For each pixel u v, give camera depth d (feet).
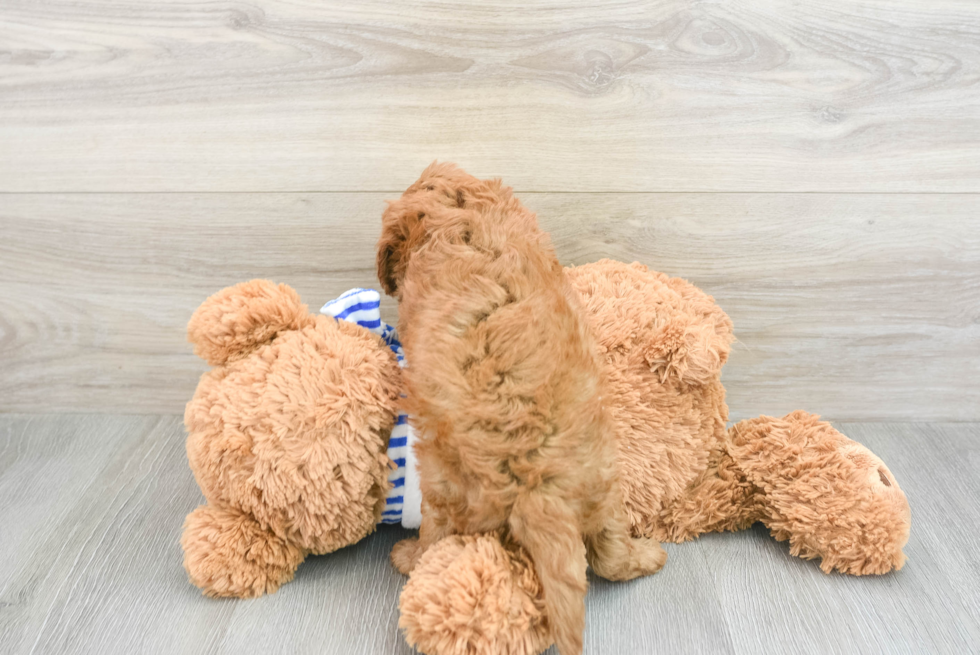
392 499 3.03
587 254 3.99
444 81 3.71
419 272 2.80
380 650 2.67
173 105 3.80
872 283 4.03
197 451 2.88
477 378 2.45
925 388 4.24
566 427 2.42
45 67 3.76
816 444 3.28
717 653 2.68
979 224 3.91
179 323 4.22
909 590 3.03
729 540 3.36
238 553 2.86
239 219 3.99
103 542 3.27
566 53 3.66
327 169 3.88
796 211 3.90
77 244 4.07
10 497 3.59
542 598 2.39
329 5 3.61
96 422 4.33
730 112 3.75
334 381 2.84
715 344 3.23
